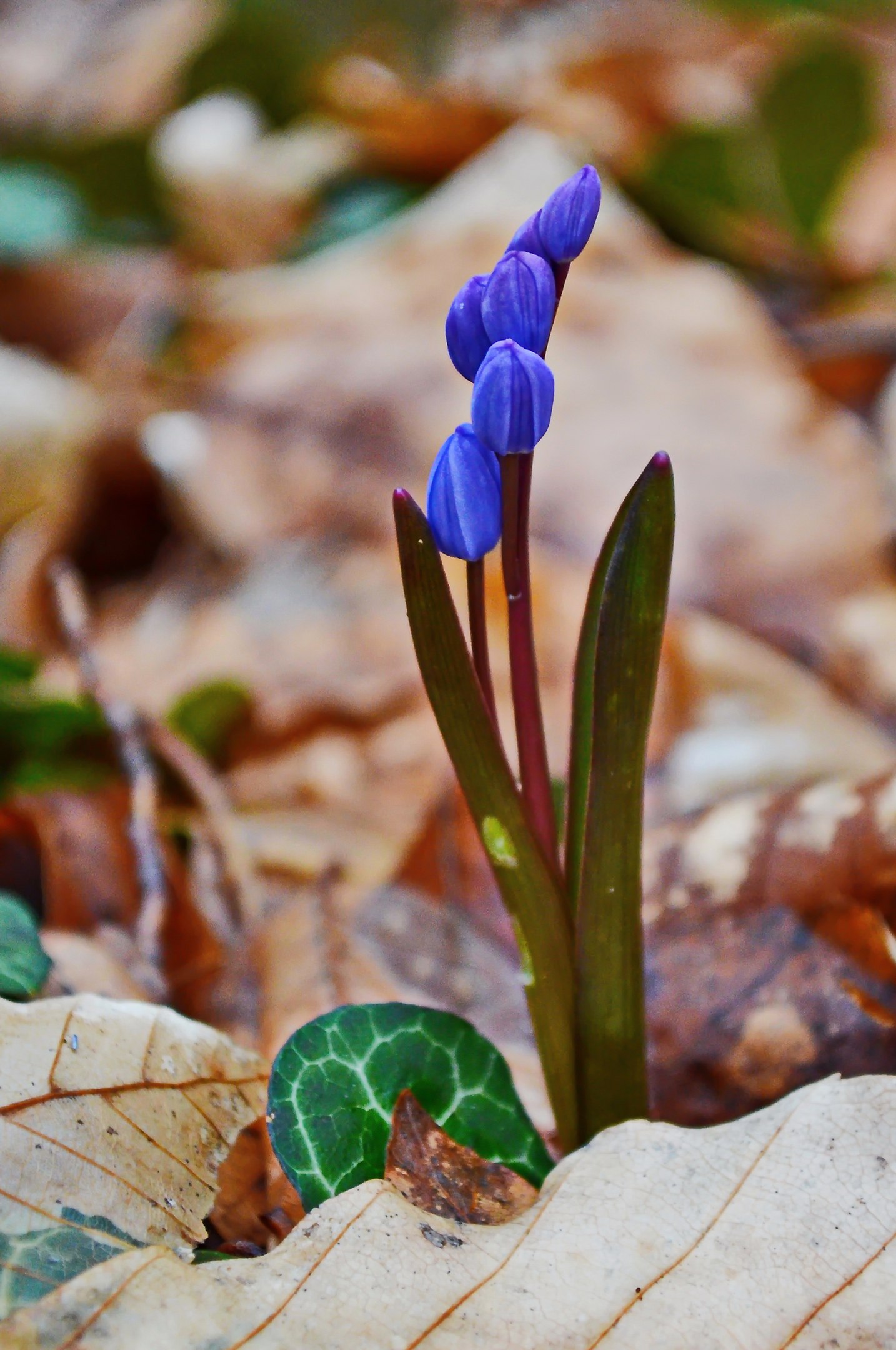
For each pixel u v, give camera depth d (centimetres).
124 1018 33
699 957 36
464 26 120
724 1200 32
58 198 98
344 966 38
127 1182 32
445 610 31
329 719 55
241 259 103
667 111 108
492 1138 33
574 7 134
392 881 40
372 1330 31
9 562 68
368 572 63
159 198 104
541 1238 32
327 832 48
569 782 33
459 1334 31
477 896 39
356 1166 33
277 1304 31
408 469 69
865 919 36
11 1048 32
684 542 64
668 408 70
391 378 72
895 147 105
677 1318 31
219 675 53
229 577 67
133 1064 33
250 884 40
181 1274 31
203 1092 33
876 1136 32
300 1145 33
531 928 32
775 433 69
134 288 92
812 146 96
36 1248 31
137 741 40
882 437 73
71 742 47
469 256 81
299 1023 37
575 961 32
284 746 54
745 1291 31
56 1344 30
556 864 32
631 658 31
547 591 60
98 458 72
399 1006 34
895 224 101
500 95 105
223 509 69
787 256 100
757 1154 32
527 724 32
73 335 92
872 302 95
